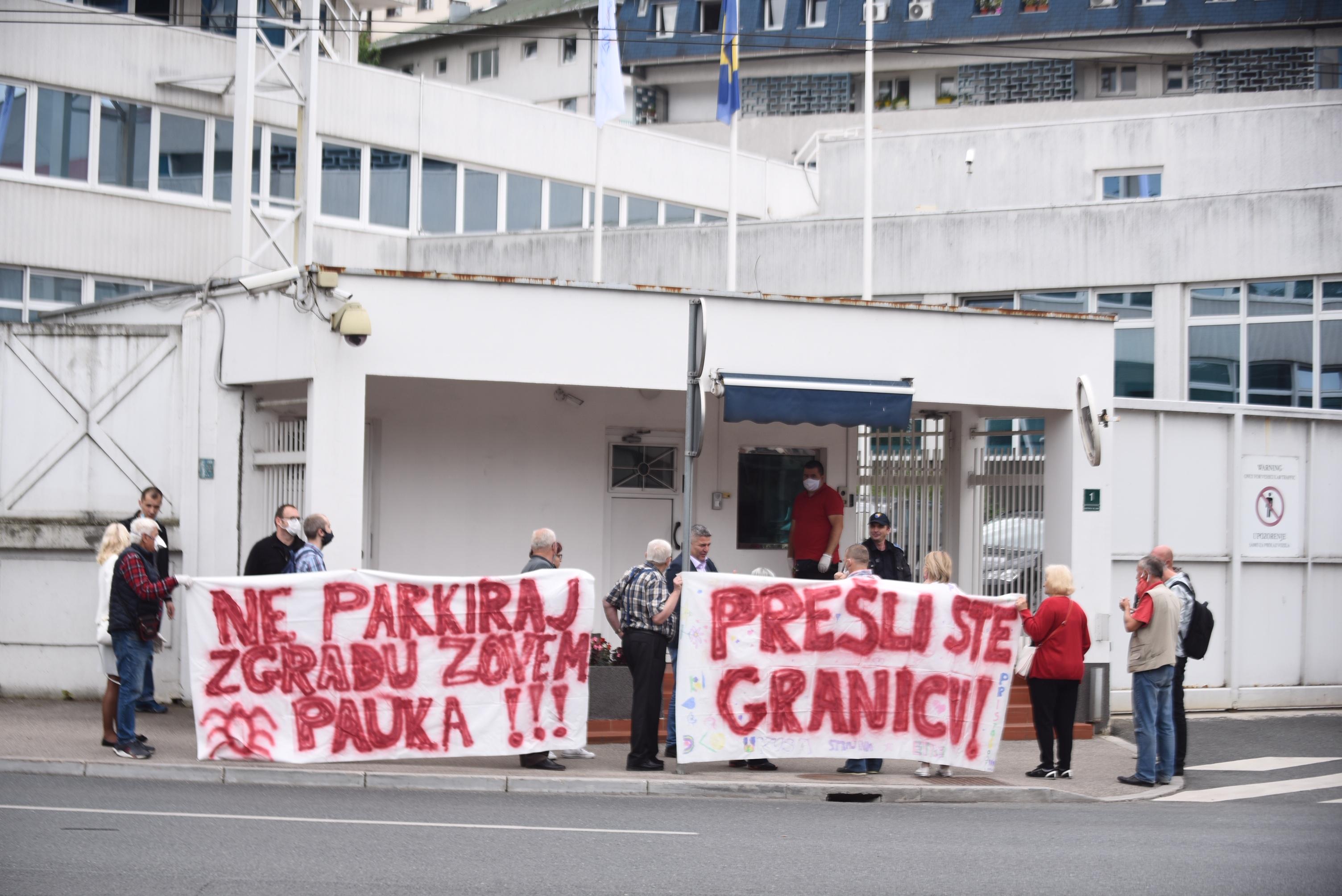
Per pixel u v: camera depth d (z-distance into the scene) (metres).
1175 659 12.69
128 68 25.22
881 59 55.66
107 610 12.08
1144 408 17.72
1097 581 16.22
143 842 8.39
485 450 16.83
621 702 13.95
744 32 57.38
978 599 12.65
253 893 7.17
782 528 18.16
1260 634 18.55
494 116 30.72
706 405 17.59
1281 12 51.56
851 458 18.30
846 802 11.61
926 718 12.50
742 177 35.50
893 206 32.09
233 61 26.66
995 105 51.72
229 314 15.08
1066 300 25.16
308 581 11.83
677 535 17.73
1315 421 18.91
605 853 8.48
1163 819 10.74
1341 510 19.11
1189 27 52.31
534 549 12.52
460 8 68.81
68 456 15.41
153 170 25.59
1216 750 15.19
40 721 13.59
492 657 12.06
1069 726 12.70
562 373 14.81
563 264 28.41
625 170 32.97
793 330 15.62
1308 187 23.77
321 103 27.89
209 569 15.06
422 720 11.94
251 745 11.64
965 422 17.61
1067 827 10.18
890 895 7.56
